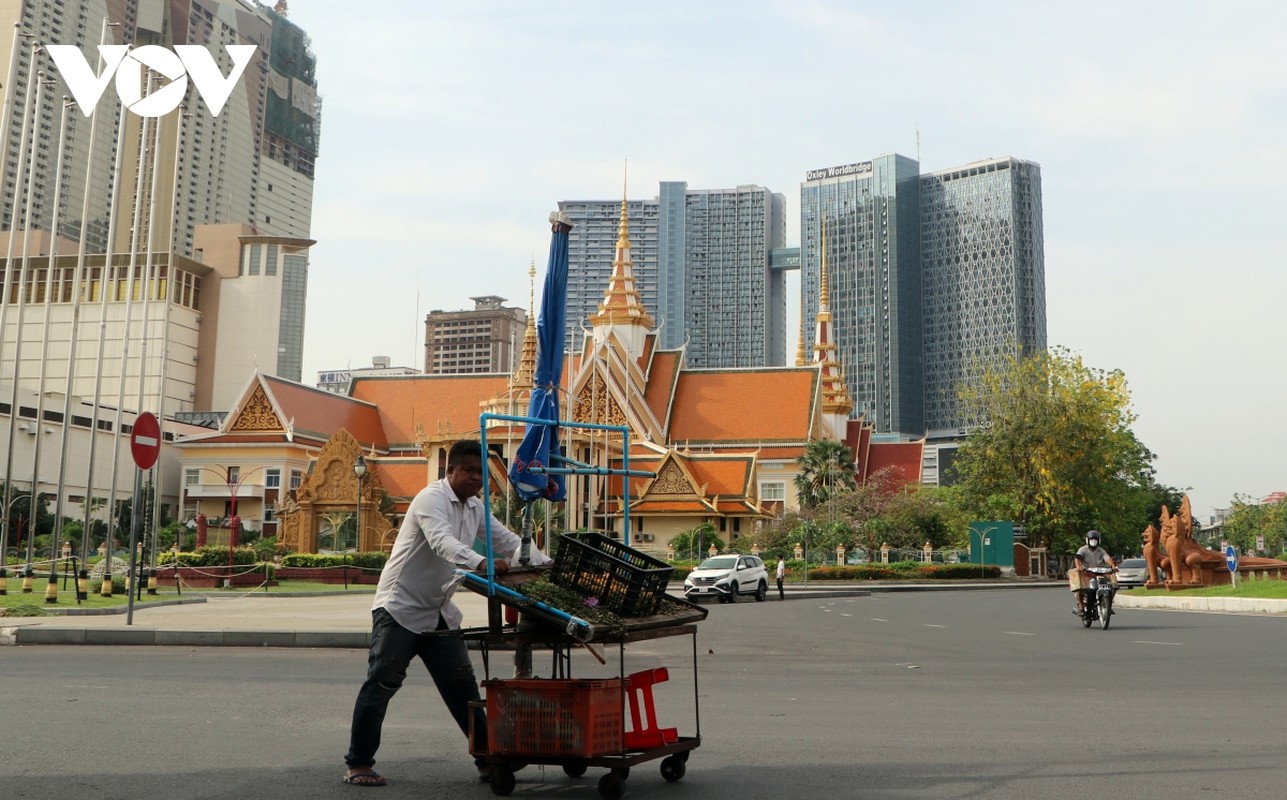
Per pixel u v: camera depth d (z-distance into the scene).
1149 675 14.75
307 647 18.78
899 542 73.19
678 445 91.19
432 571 7.64
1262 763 8.28
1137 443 87.56
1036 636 22.56
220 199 196.75
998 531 69.06
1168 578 45.38
